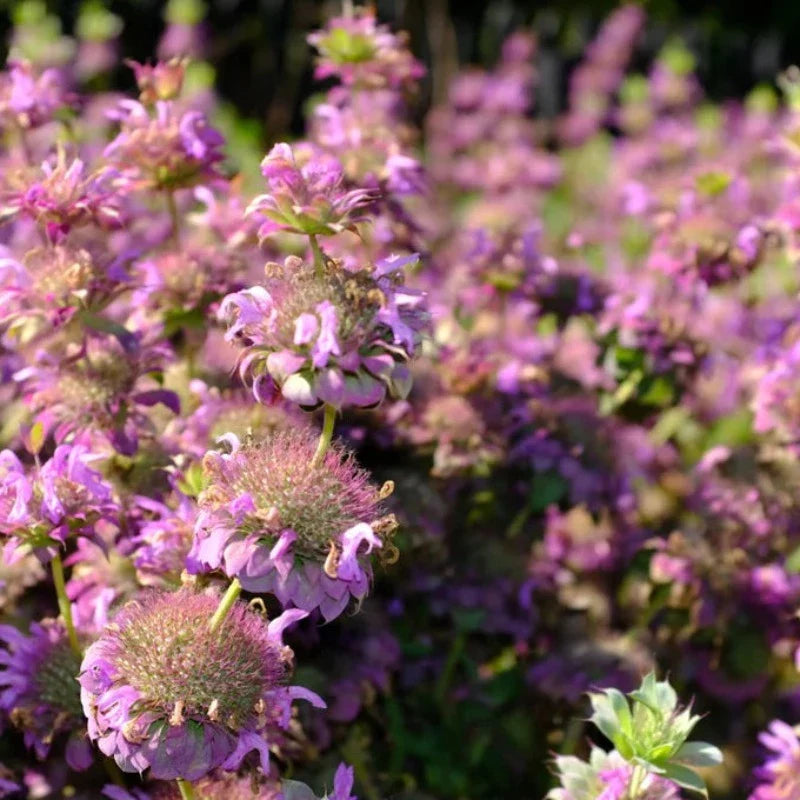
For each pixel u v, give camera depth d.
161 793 0.50
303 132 1.89
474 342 0.66
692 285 0.72
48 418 0.54
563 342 0.75
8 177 0.55
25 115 0.60
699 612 0.64
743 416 0.74
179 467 0.54
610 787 0.49
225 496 0.45
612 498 0.65
